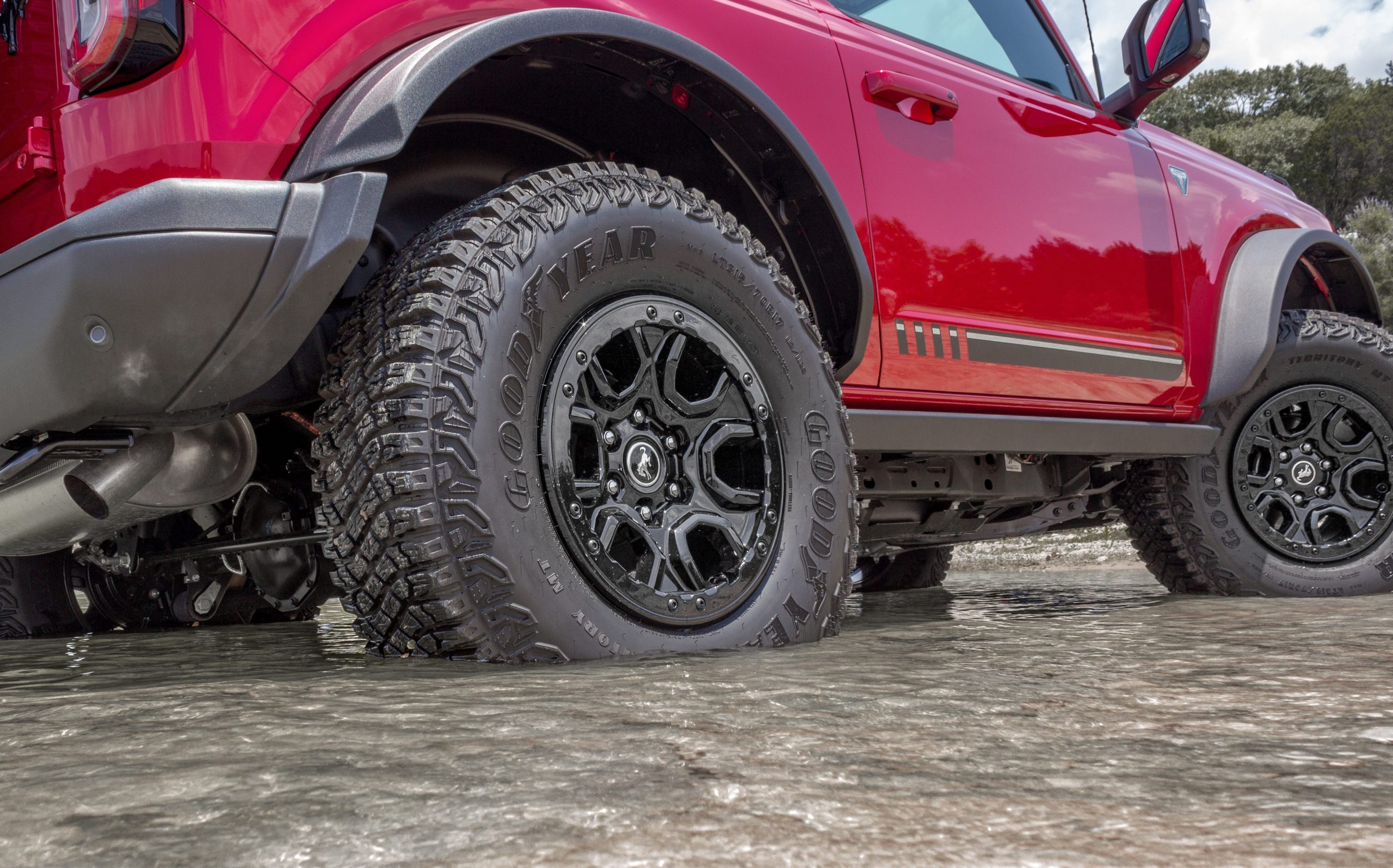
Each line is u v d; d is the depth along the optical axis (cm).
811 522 165
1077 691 95
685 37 175
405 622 130
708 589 148
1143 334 274
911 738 74
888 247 211
